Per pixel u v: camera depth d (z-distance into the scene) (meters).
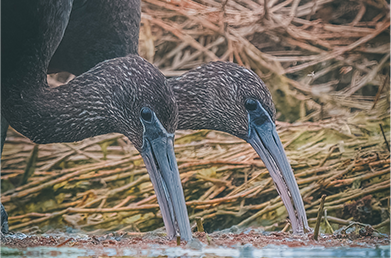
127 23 8.13
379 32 11.53
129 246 5.28
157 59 12.04
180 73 11.84
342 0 12.54
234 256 4.73
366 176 8.85
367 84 11.43
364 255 4.71
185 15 11.89
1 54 6.48
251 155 9.80
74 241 5.68
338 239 5.73
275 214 8.52
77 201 9.23
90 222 8.79
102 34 7.99
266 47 12.30
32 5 6.33
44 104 6.69
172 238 6.22
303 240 5.60
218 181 9.27
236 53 11.89
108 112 6.72
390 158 9.19
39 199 9.24
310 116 11.16
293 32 12.17
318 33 12.25
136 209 8.74
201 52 12.03
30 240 6.08
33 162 9.84
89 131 6.84
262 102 7.53
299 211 7.12
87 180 9.48
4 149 10.48
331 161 9.48
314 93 11.36
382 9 12.12
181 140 10.30
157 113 6.34
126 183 9.62
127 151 10.27
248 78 7.67
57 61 8.25
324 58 11.74
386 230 7.56
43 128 6.77
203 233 6.50
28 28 6.41
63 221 8.77
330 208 8.36
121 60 6.77
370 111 10.72
